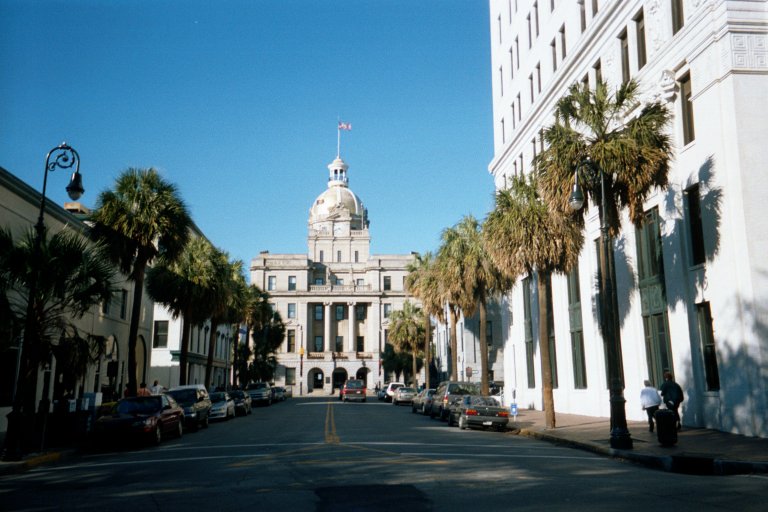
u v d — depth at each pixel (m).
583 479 10.85
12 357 24.31
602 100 19.14
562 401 31.38
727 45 18.23
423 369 88.31
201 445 18.38
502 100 42.50
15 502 9.34
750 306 17.22
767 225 17.48
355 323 98.06
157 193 24.59
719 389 18.70
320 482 10.54
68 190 16.17
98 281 17.72
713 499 8.84
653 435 18.06
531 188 22.89
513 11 40.06
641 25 23.70
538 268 22.84
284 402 62.38
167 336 50.09
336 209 106.50
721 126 18.44
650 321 23.17
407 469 12.01
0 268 16.19
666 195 21.28
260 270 97.06
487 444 17.84
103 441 17.75
